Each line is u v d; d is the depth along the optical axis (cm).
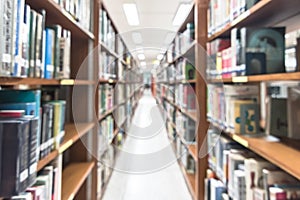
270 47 158
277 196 120
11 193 82
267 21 178
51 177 145
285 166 110
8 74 91
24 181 87
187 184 343
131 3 385
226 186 191
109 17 348
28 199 105
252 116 173
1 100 109
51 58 149
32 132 96
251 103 174
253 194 146
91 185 263
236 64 171
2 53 86
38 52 125
